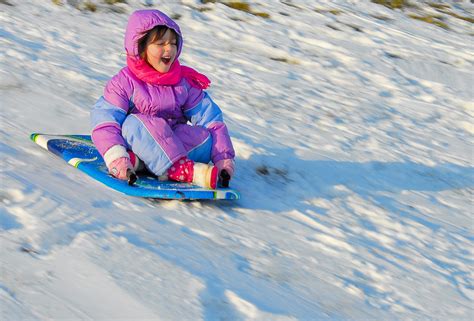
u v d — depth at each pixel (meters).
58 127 6.34
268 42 11.36
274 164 6.30
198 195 4.96
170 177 5.18
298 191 5.81
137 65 5.17
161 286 3.59
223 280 3.81
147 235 4.23
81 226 4.16
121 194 4.91
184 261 3.95
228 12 12.63
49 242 3.88
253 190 5.64
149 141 5.08
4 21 10.21
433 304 4.11
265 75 9.72
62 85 7.62
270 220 5.05
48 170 5.13
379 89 9.98
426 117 9.09
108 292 3.45
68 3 11.84
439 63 11.55
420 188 6.52
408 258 4.79
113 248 3.92
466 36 13.71
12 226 4.03
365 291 4.11
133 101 5.20
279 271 4.14
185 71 5.41
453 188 6.68
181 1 12.88
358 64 10.91
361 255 4.66
